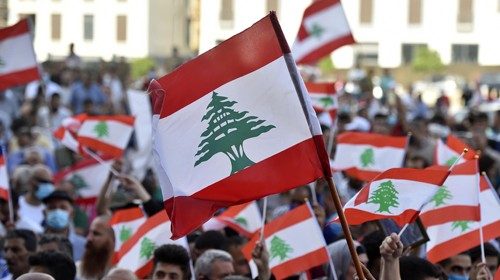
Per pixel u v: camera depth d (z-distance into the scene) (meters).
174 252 11.83
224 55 9.81
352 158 16.53
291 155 9.72
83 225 17.33
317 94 19.39
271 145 9.74
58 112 29.92
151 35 80.12
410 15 85.00
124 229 13.97
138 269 13.19
